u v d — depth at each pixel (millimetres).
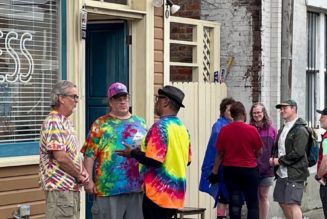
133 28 10914
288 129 10695
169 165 8117
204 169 11367
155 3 10930
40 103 9344
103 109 10930
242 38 13211
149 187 8141
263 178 11414
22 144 9070
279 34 13266
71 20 9648
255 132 10617
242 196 10773
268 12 13219
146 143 8133
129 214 8555
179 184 8180
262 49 13070
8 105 8984
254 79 13125
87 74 11062
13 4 9039
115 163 8391
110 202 8406
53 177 7652
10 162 8797
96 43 11039
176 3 13750
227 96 13281
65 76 9594
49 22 9445
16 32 9070
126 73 10914
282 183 10711
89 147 8500
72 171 7680
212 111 12578
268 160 11352
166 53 11289
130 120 8516
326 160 9914
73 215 7750
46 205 7734
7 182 8812
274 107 13289
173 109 8266
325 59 15086
